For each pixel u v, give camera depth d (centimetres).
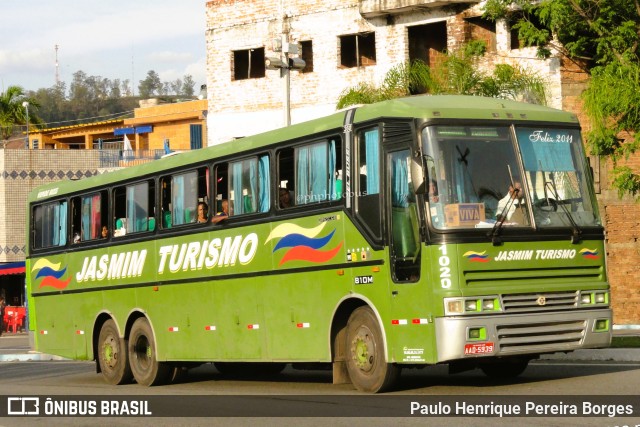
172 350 2192
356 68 4172
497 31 3750
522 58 3703
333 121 1772
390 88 3444
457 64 3391
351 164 1722
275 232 1895
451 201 1582
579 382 1728
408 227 1614
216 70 4578
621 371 1903
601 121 2872
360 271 1700
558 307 1617
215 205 2062
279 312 1884
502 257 1588
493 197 1606
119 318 2362
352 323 1730
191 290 2130
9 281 6044
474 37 3878
